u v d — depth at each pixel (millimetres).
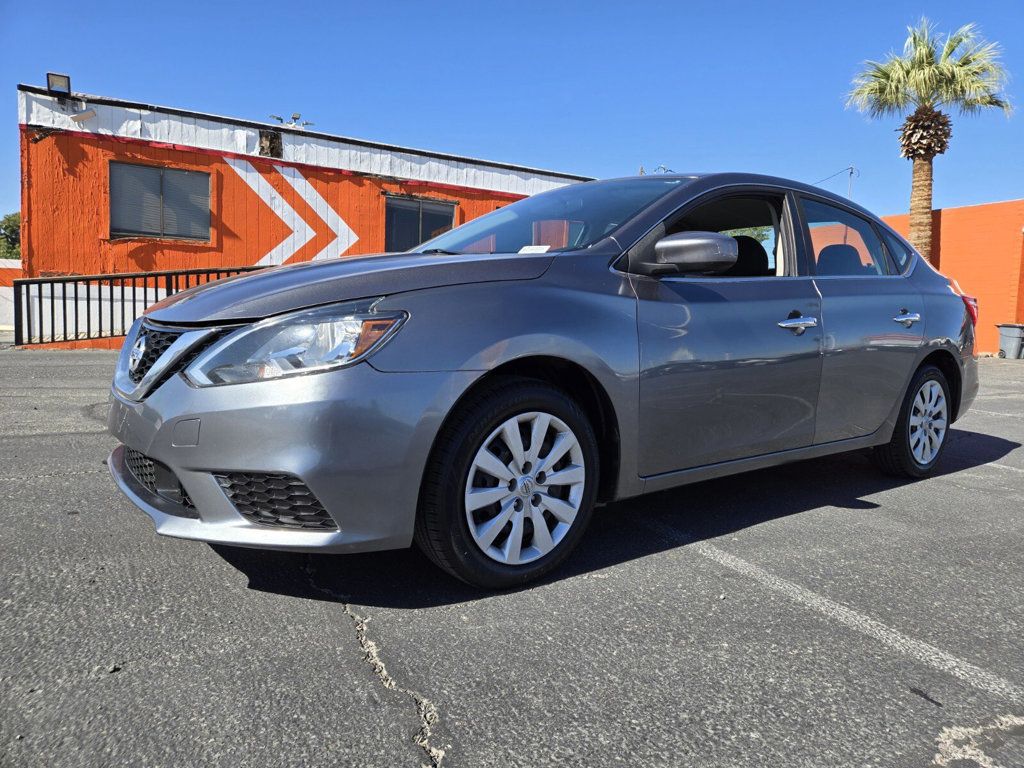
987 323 17000
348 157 14297
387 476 2314
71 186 12047
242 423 2246
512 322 2549
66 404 6082
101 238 12320
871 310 3826
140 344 2629
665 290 3016
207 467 2289
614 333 2793
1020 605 2621
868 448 4391
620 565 2895
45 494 3535
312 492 2250
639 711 1905
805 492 4059
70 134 11945
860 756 1752
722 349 3111
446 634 2277
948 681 2096
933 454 4414
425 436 2354
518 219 3607
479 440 2475
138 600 2432
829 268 3789
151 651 2109
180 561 2768
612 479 2891
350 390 2262
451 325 2441
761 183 3582
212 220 13141
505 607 2482
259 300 2373
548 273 2756
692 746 1771
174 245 12867
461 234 3746
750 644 2275
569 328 2670
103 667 2016
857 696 2006
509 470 2570
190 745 1702
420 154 15039
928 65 17344
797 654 2223
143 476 2619
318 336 2291
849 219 4051
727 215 3539
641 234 3061
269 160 13523
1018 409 7812
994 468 4781
